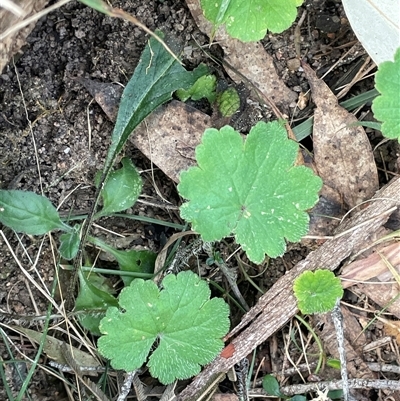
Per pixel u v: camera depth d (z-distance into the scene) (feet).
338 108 0.65
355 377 0.63
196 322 0.59
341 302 0.65
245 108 0.65
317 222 0.64
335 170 0.65
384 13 0.60
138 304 0.58
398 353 0.64
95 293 0.63
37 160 0.65
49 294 0.64
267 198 0.57
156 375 0.58
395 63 0.55
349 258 0.64
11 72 0.64
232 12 0.59
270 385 0.63
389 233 0.63
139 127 0.64
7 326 0.63
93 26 0.65
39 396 0.65
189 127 0.64
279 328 0.65
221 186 0.57
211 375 0.62
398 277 0.62
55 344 0.64
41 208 0.62
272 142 0.57
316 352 0.65
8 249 0.64
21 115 0.65
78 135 0.65
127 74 0.65
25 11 0.50
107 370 0.63
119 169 0.64
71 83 0.65
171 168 0.64
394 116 0.55
